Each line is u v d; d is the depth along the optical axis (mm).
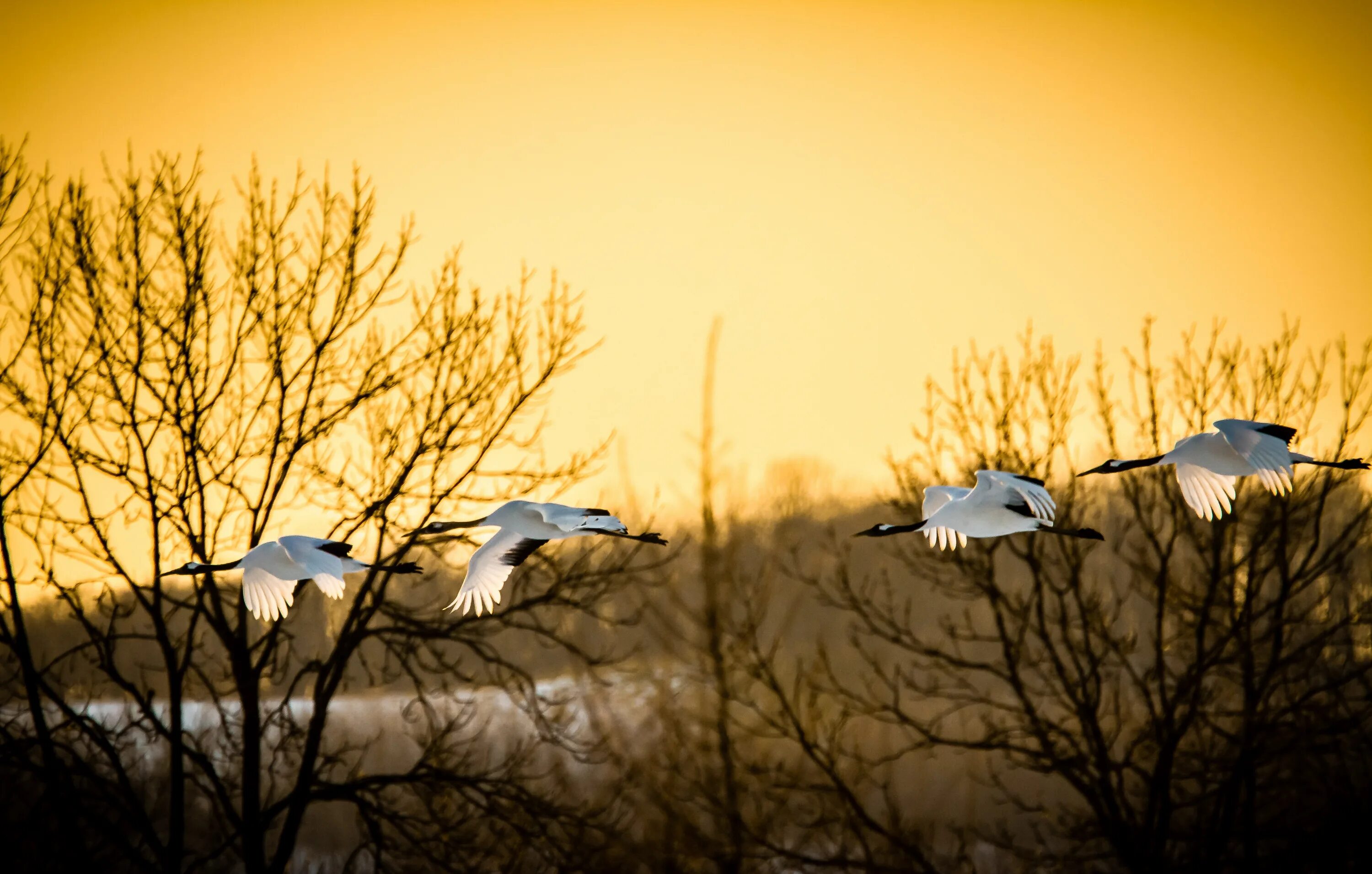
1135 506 17766
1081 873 16984
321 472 18078
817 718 15883
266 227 18234
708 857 14742
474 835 17688
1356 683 19141
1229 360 18453
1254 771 17031
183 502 17047
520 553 12891
